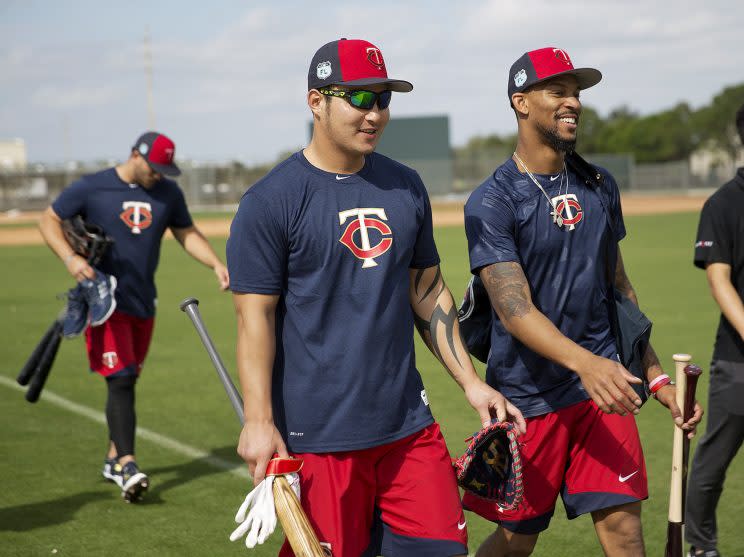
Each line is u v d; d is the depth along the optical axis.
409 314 3.86
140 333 7.19
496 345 4.54
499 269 4.27
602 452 4.39
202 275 23.06
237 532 3.47
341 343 3.69
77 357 12.55
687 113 119.88
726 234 5.04
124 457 6.57
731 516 6.07
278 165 3.74
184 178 73.75
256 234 3.62
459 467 3.96
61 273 24.31
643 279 19.89
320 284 3.67
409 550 3.82
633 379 3.91
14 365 11.90
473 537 5.88
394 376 3.76
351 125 3.61
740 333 4.88
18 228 48.25
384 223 3.73
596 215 4.43
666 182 82.19
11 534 5.94
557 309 4.43
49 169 73.25
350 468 3.74
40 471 7.35
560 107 4.30
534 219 4.37
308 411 3.72
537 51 4.32
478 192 4.45
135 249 7.05
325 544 3.70
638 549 4.43
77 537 5.89
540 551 5.59
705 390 9.66
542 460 4.47
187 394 10.09
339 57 3.59
